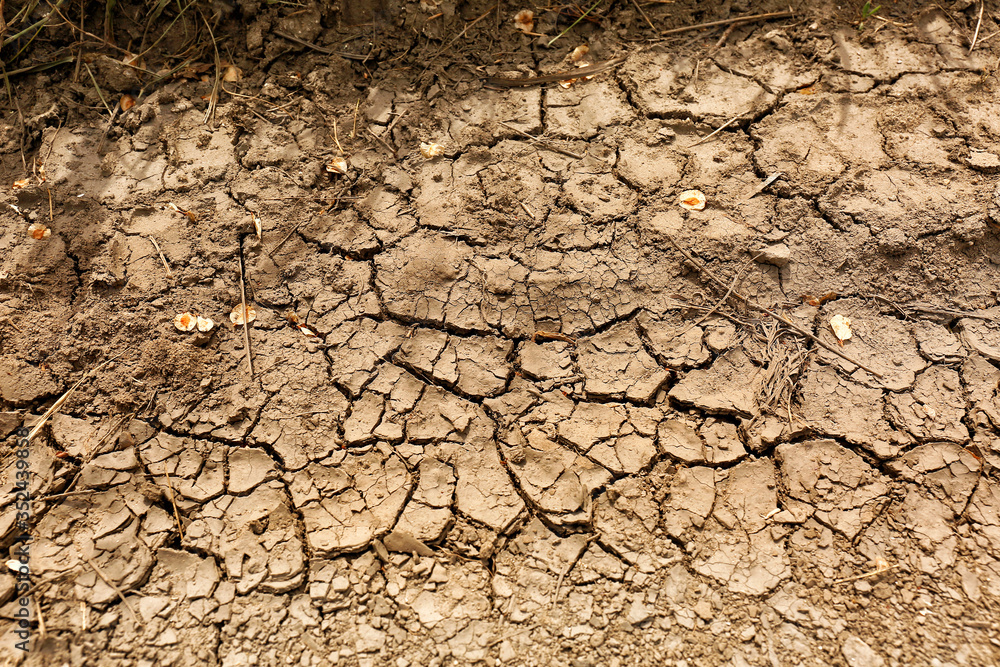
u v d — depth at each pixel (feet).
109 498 7.99
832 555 7.72
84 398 8.54
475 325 9.11
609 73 10.95
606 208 9.71
